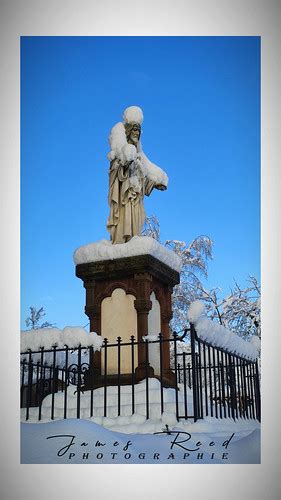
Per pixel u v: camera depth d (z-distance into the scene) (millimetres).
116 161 9703
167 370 9320
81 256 9367
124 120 10062
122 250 9141
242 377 9141
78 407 7906
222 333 8266
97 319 9234
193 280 16000
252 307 15398
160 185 10039
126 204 9586
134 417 7746
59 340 8234
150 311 9297
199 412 7660
